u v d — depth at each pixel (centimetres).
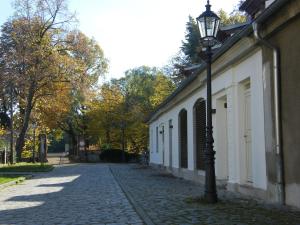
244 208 1073
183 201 1267
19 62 4175
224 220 922
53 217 1070
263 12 1040
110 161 6019
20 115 5103
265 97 1174
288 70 1044
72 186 1988
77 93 4834
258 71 1231
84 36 4644
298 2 945
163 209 1125
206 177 1209
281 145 1080
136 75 7488
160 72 6225
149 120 4097
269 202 1145
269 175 1150
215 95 1677
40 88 4488
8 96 4409
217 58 1492
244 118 1407
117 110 6294
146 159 4469
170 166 2839
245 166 1394
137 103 6359
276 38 1102
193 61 5356
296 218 909
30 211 1184
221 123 1670
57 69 4322
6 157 4959
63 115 5719
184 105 2278
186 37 5700
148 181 2156
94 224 957
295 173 1014
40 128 5756
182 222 923
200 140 1980
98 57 5891
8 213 1154
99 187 1883
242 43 1272
